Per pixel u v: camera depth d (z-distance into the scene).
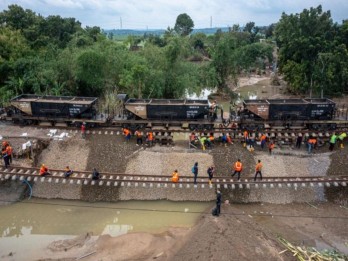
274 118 31.64
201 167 27.00
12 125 32.75
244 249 18.38
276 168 26.83
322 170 26.78
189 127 31.66
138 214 24.16
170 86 48.50
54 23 63.25
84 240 21.12
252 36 105.94
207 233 20.06
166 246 20.25
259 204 24.75
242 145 29.39
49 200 25.17
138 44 79.19
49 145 28.95
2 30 53.19
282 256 18.38
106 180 25.39
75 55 47.00
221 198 24.86
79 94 49.44
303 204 24.75
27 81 45.53
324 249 19.77
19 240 21.58
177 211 24.36
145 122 31.58
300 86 54.00
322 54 51.78
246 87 67.94
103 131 31.22
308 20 55.28
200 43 93.56
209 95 57.75
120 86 47.88
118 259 19.03
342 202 24.78
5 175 25.28
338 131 31.44
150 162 27.38
